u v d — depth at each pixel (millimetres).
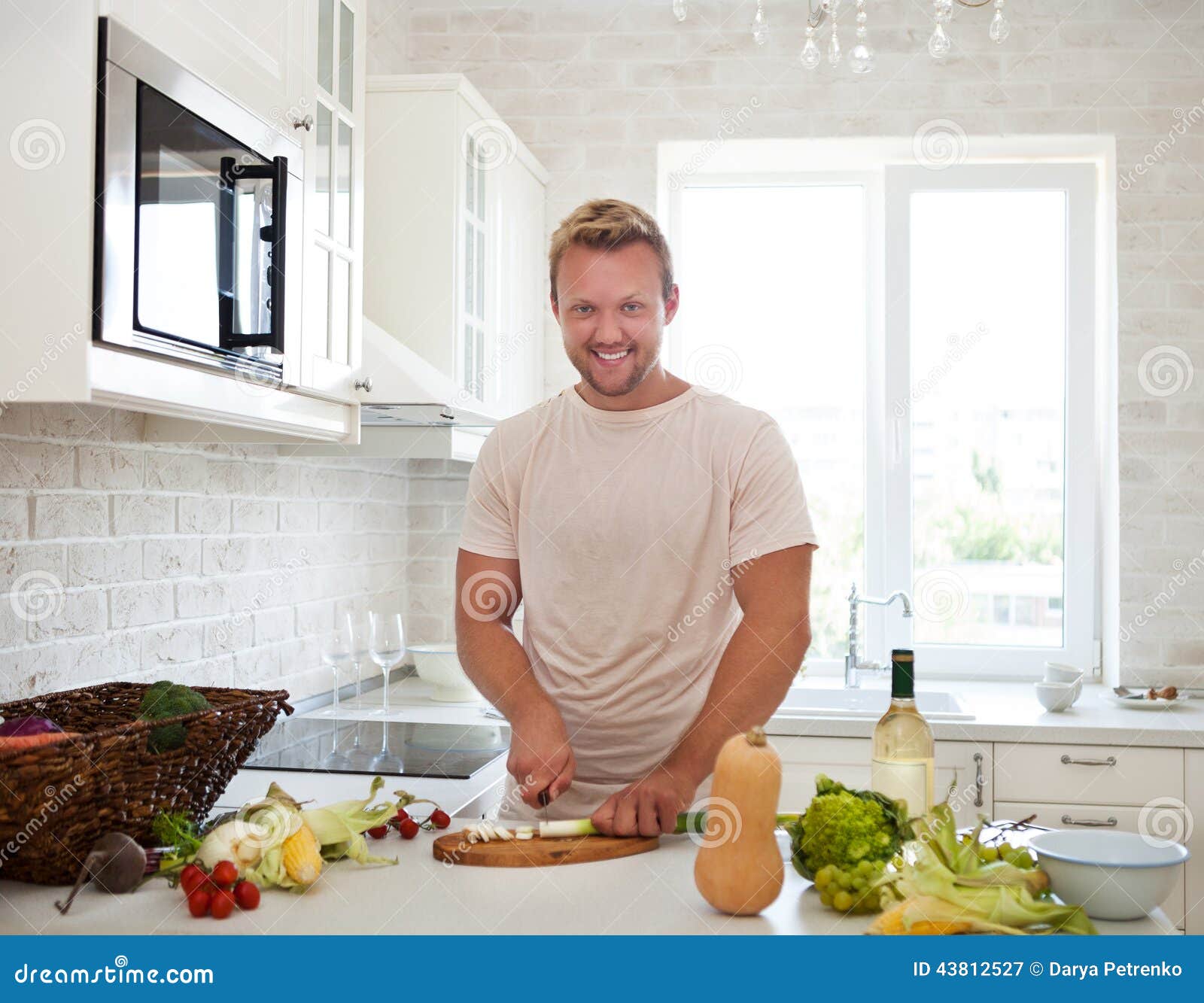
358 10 2191
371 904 1170
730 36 3420
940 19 2219
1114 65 3316
